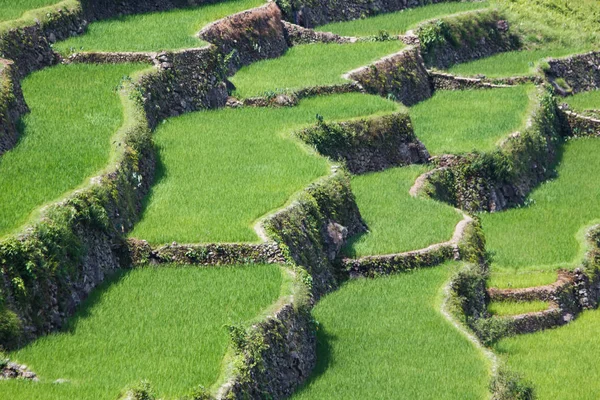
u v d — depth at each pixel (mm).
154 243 120438
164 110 157375
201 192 133125
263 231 123250
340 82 176125
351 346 118438
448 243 140625
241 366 99625
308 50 196375
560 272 149875
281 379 106500
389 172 162875
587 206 170125
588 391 124188
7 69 139125
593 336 139500
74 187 117688
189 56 164250
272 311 109125
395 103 171250
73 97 146625
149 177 135750
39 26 161000
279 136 152375
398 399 108375
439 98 197500
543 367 129000
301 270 119938
